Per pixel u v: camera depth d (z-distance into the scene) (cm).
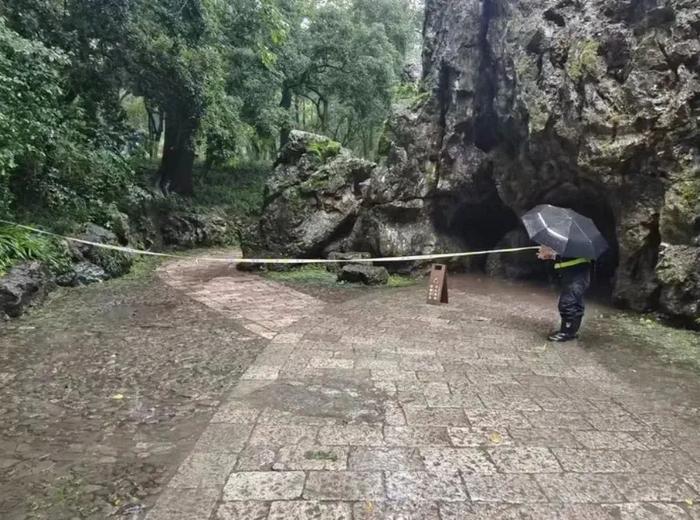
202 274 995
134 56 1129
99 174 994
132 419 345
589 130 695
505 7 857
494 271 1005
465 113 948
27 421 339
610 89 674
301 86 2302
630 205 698
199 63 1271
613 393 404
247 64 1752
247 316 643
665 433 332
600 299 788
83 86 1076
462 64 934
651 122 635
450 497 256
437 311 692
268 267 1030
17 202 832
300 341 534
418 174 1005
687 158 620
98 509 247
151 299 738
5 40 684
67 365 448
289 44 1992
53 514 243
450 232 1073
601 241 540
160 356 476
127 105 2186
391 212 1016
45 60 785
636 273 707
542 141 788
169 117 1512
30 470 281
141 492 262
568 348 530
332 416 349
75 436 320
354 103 2266
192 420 344
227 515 240
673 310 621
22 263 671
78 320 602
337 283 903
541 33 765
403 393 393
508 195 942
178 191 1742
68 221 876
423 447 307
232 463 285
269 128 1869
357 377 427
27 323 580
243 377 422
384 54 2156
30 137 738
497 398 388
